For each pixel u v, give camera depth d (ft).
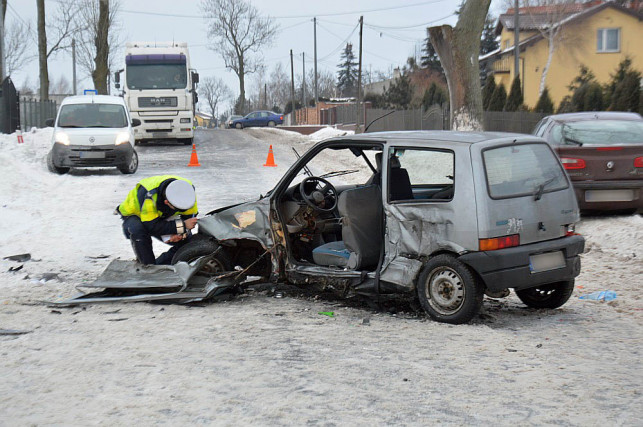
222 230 24.06
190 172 69.56
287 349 17.81
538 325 21.29
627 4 176.96
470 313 20.36
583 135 40.04
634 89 93.97
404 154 22.02
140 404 13.73
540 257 20.92
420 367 16.34
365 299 24.16
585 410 13.51
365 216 22.12
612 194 38.81
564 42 171.83
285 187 23.54
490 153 20.57
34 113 132.67
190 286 23.95
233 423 12.76
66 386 14.83
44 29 145.89
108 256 32.73
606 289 26.40
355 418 13.03
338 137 22.98
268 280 25.40
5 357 16.98
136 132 104.73
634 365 16.71
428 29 77.82
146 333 19.36
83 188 57.62
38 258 32.19
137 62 104.12
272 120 229.04
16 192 53.72
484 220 19.92
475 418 13.05
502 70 186.60
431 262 20.83
